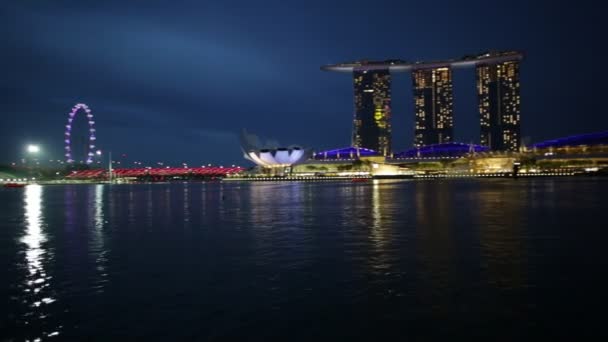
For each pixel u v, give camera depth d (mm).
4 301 11719
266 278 13836
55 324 10008
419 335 9078
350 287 12586
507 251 17391
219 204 49594
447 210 35781
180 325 9852
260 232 24672
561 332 9055
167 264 16141
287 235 23266
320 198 57500
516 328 9305
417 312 10375
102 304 11383
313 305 11047
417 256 16703
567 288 12031
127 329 9664
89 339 9156
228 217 33812
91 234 24953
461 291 11930
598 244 18703
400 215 32656
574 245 18516
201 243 21000
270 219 31875
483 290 11977
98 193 93938
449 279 13195
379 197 56781
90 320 10234
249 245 20172
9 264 16438
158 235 24078
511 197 51062
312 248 19078
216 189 106562
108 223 30875
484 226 25141
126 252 18812
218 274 14461
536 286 12273
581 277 13164
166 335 9305
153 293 12328
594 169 165125
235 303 11312
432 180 154125
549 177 154125
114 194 86875
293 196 64500
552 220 27547
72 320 10250
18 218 35594
